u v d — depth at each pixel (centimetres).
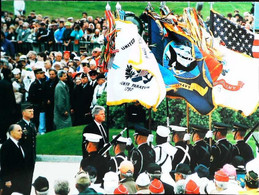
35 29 2836
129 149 1767
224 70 2022
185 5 2662
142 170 1662
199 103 1916
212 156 1814
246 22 2480
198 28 1956
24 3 2922
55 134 2391
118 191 1357
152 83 1803
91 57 2480
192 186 1382
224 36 2094
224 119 2325
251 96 2023
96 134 1798
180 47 1933
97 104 2369
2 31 2819
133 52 1811
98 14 2852
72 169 2202
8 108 2319
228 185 1442
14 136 1703
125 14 1900
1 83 2308
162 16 1938
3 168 1703
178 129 1756
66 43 2769
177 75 1923
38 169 2209
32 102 2422
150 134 1677
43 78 2428
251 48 2081
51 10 2944
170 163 1714
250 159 1880
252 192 1459
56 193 1368
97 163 1623
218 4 2675
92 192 1366
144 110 2292
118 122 2295
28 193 1752
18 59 2723
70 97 2425
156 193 1380
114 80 1805
